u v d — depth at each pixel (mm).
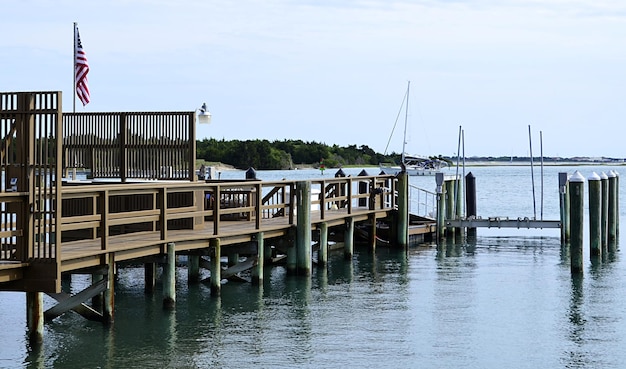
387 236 31078
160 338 16625
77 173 25797
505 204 59188
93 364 14836
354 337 16984
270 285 22172
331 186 30844
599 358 15789
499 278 23938
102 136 22188
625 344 16766
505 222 31828
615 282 23344
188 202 21078
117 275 23719
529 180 109688
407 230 29484
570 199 24422
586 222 40969
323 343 16469
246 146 93250
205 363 15031
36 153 14859
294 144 112375
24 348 15727
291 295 20938
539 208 54375
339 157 119375
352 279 23547
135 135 21906
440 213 32062
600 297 21234
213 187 19516
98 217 16359
